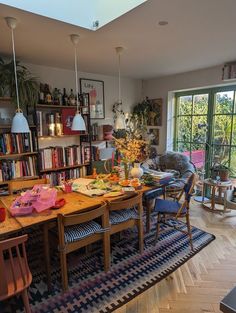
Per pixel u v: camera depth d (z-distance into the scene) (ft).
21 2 5.58
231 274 7.09
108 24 6.63
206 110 13.66
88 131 12.74
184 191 9.00
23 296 4.88
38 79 11.48
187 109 14.58
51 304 5.92
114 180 9.00
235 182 12.81
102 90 14.14
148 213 9.56
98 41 8.02
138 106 15.71
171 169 13.15
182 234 9.45
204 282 6.75
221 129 13.16
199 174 13.70
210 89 13.30
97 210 6.29
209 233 9.55
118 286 6.54
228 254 8.13
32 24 6.50
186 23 6.63
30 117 10.85
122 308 5.81
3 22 6.34
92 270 7.24
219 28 7.02
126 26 6.78
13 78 8.95
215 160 13.48
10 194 8.15
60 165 11.93
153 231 9.70
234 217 11.07
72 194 7.64
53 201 6.48
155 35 7.53
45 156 11.35
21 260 4.82
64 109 11.73
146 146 10.65
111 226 7.16
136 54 9.71
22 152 10.46
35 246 8.60
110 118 14.69
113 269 7.27
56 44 8.31
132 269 7.27
